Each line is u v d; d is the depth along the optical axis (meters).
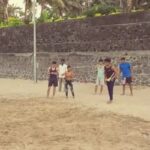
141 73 29.38
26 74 39.72
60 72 26.97
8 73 42.22
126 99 21.84
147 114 16.62
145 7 37.09
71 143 12.12
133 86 28.98
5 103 21.09
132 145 11.86
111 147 11.64
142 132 13.41
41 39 38.06
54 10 50.84
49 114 17.19
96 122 15.11
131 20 30.62
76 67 34.59
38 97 23.72
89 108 18.50
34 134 13.35
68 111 17.80
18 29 40.81
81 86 30.31
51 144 12.03
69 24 35.44
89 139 12.58
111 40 31.97
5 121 15.74
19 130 14.00
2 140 12.57
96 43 33.09
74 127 14.34
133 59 30.03
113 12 34.19
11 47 41.81
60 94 25.28
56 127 14.40
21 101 21.80
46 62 37.50
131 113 16.92
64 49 35.88
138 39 29.98
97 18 33.12
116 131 13.59
